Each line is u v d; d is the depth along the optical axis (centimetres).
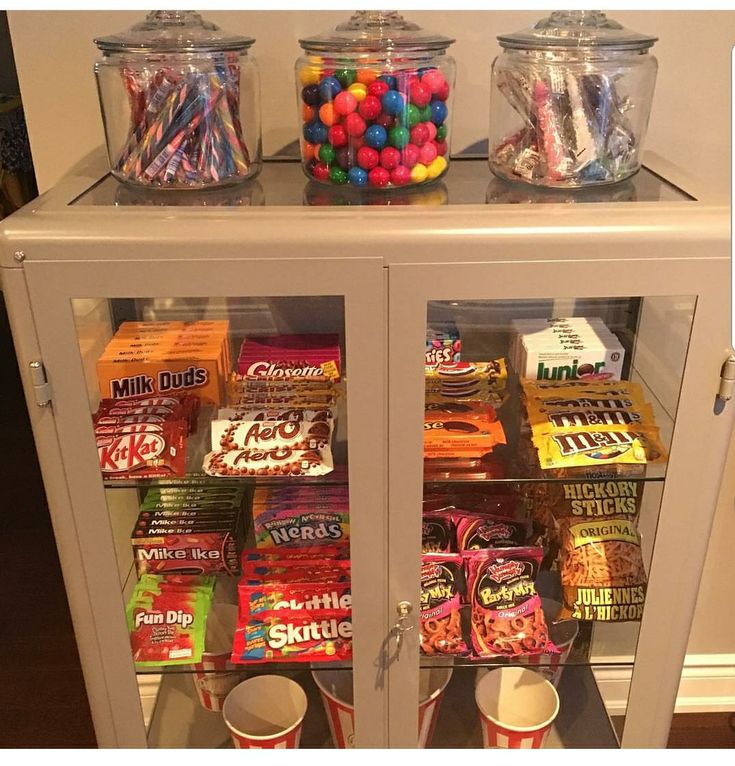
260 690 133
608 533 119
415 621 114
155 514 117
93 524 107
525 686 136
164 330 106
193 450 107
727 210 94
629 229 92
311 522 115
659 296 96
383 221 92
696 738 163
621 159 107
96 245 91
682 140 130
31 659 184
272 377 106
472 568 120
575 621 122
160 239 91
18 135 241
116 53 104
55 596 206
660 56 124
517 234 91
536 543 121
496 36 121
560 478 110
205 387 108
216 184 107
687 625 117
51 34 121
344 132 104
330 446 107
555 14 111
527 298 95
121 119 107
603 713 134
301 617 117
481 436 108
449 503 118
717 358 98
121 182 110
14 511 243
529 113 107
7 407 299
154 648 118
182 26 108
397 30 106
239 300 102
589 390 110
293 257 91
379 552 109
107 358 105
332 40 104
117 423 106
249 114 112
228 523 116
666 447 106
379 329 95
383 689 120
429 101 106
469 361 107
